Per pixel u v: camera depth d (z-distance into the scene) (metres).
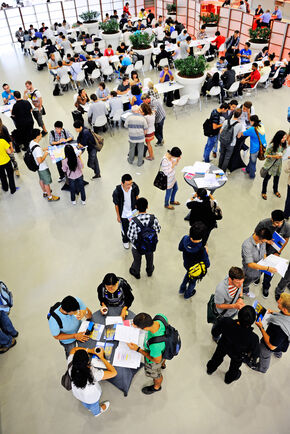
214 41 13.56
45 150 6.08
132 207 4.75
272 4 17.28
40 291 4.71
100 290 3.44
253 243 3.80
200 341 4.02
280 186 6.61
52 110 10.20
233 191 6.50
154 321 2.91
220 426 3.31
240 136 6.15
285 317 3.04
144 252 4.16
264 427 3.30
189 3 17.03
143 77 12.69
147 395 3.54
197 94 9.26
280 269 3.81
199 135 8.42
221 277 4.80
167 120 9.29
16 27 19.89
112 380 3.28
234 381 3.64
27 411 3.48
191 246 3.78
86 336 3.22
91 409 3.12
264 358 3.44
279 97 10.34
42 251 5.36
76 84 11.98
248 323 2.83
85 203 6.33
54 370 3.81
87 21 17.39
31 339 4.12
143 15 18.50
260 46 13.04
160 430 3.29
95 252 5.30
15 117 7.48
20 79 13.20
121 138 8.52
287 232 4.22
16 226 5.89
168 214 5.98
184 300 4.51
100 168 7.33
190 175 5.41
